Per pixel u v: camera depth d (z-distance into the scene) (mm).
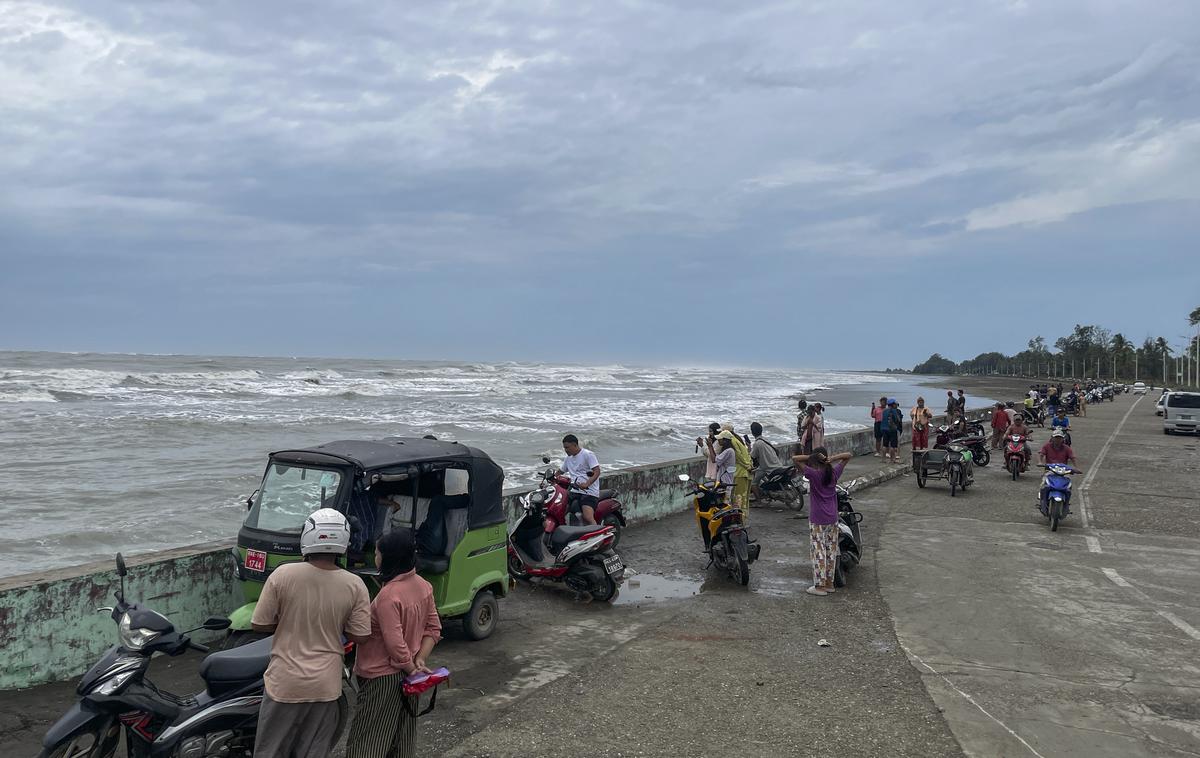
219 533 13133
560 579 8336
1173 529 12086
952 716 5266
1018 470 17828
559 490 8914
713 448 12727
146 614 3908
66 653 5602
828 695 5613
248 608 5543
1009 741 4898
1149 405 61000
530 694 5562
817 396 83938
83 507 14836
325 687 3607
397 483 6898
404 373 90875
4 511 14289
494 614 7000
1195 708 5438
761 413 45594
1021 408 39500
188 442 24938
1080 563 9828
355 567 5828
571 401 55250
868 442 22766
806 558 10273
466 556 6660
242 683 4035
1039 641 6867
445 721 5066
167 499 15797
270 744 3586
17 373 52156
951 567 9617
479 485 6848
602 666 6172
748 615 7664
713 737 4898
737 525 8977
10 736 4727
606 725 5047
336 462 6004
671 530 11930
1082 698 5598
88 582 5734
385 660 3826
